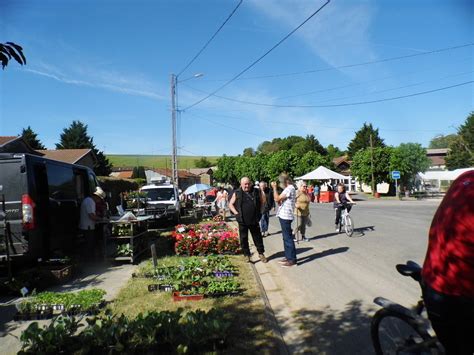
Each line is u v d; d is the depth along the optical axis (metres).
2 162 7.68
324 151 99.31
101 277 7.91
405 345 3.29
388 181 49.59
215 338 4.26
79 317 5.44
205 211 24.31
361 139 89.88
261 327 4.87
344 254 9.65
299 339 4.66
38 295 6.12
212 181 106.81
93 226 9.30
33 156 8.06
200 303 5.82
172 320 4.36
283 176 8.58
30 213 7.61
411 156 49.94
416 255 9.37
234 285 6.38
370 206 29.22
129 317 5.30
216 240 10.12
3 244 7.43
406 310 3.33
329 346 4.44
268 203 13.48
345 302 5.92
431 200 39.16
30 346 4.14
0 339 4.84
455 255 2.53
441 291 2.60
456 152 71.69
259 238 9.01
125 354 4.04
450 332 2.64
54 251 8.55
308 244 11.42
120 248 9.26
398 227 15.19
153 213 17.34
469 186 2.58
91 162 44.12
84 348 4.06
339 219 13.99
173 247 10.71
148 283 7.08
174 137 28.45
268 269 8.34
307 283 7.06
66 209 9.41
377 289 6.54
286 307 5.83
